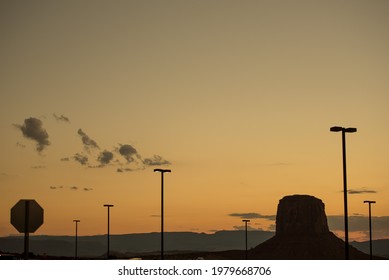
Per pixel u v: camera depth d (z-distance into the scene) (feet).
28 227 70.13
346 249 224.12
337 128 233.76
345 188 229.45
